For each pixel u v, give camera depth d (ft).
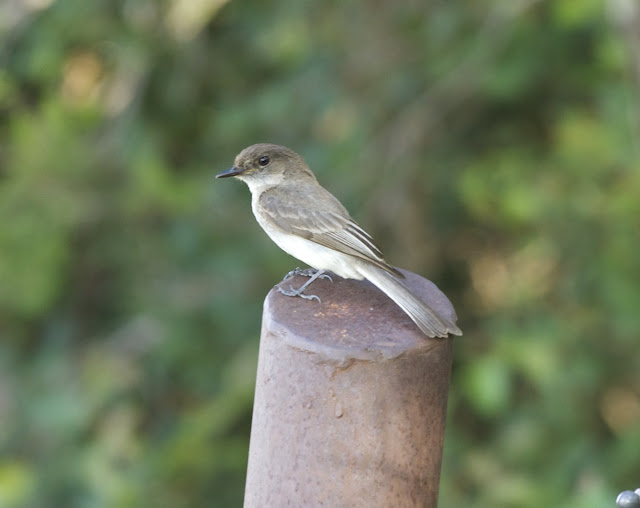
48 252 43.04
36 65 46.16
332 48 45.34
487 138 45.70
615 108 39.65
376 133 44.50
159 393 44.11
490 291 47.32
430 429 16.29
